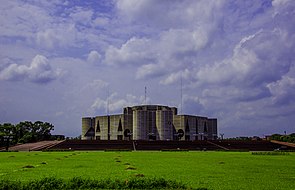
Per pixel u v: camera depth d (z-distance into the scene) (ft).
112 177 99.96
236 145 386.11
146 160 177.99
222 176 106.63
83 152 282.15
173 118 512.22
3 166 139.44
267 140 424.87
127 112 518.78
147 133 494.59
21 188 76.23
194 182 92.43
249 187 85.10
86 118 542.16
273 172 119.44
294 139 415.44
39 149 331.36
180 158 197.16
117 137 505.66
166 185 81.56
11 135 367.66
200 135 529.86
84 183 80.64
